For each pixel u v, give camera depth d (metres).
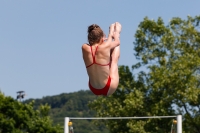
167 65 59.69
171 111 57.41
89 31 13.27
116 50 13.61
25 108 59.56
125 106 57.09
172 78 56.16
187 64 57.19
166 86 57.78
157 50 59.97
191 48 61.34
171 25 61.03
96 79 13.10
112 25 13.72
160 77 56.31
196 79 57.56
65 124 24.89
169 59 59.91
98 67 12.98
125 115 57.38
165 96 56.81
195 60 57.69
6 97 58.34
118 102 59.62
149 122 57.16
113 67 13.38
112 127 59.34
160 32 59.38
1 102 57.00
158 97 58.88
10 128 55.97
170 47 60.06
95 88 13.32
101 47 12.98
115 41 13.32
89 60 13.05
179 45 60.53
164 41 58.41
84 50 13.11
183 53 60.69
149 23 59.28
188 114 58.94
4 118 56.97
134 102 56.06
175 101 57.91
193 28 60.94
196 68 59.03
